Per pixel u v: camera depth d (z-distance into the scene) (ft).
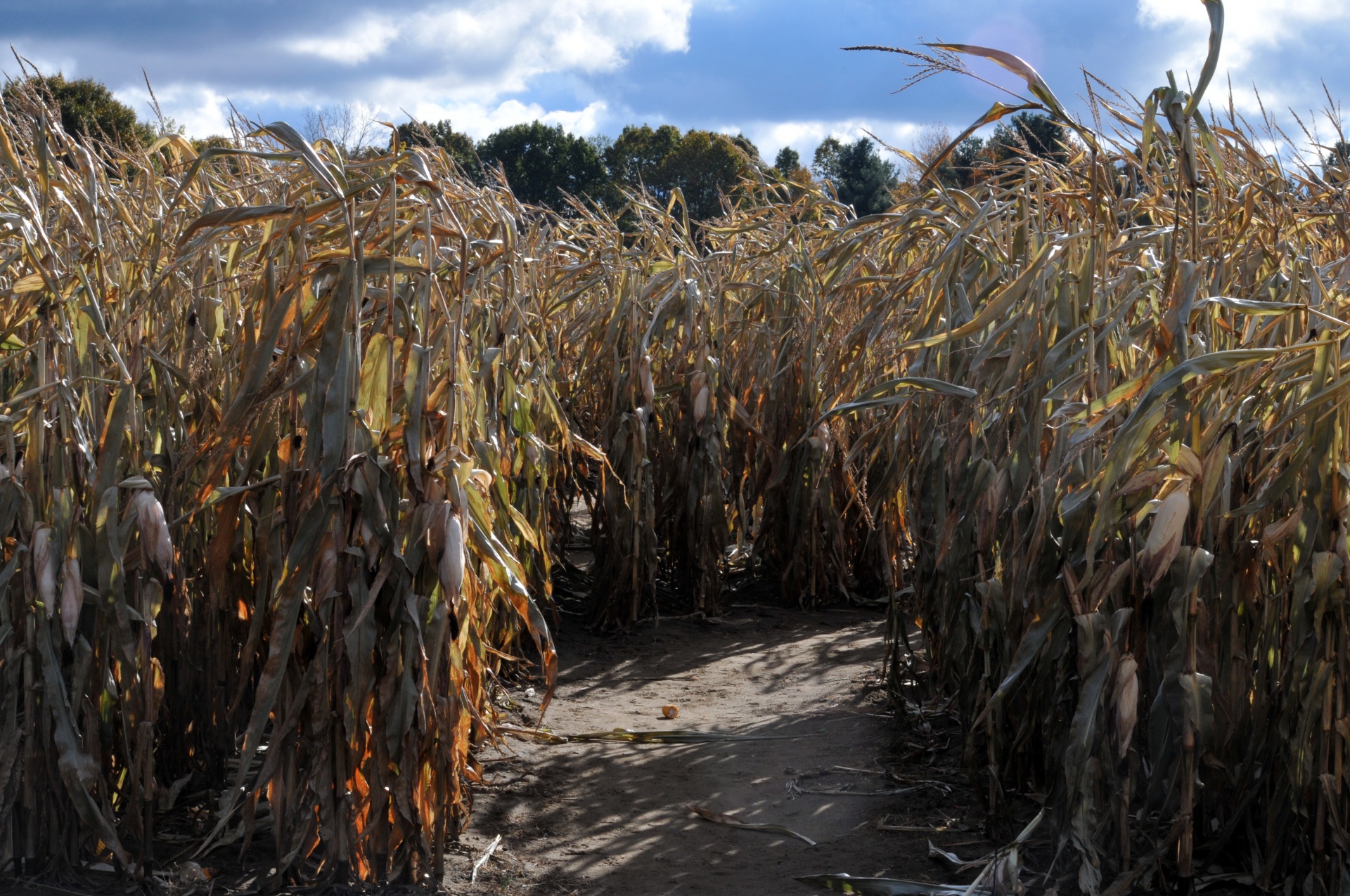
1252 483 9.11
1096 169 9.69
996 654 11.68
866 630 19.77
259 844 10.19
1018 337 10.42
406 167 9.71
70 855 9.28
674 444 20.94
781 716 14.94
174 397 10.36
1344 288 10.00
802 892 9.64
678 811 11.60
